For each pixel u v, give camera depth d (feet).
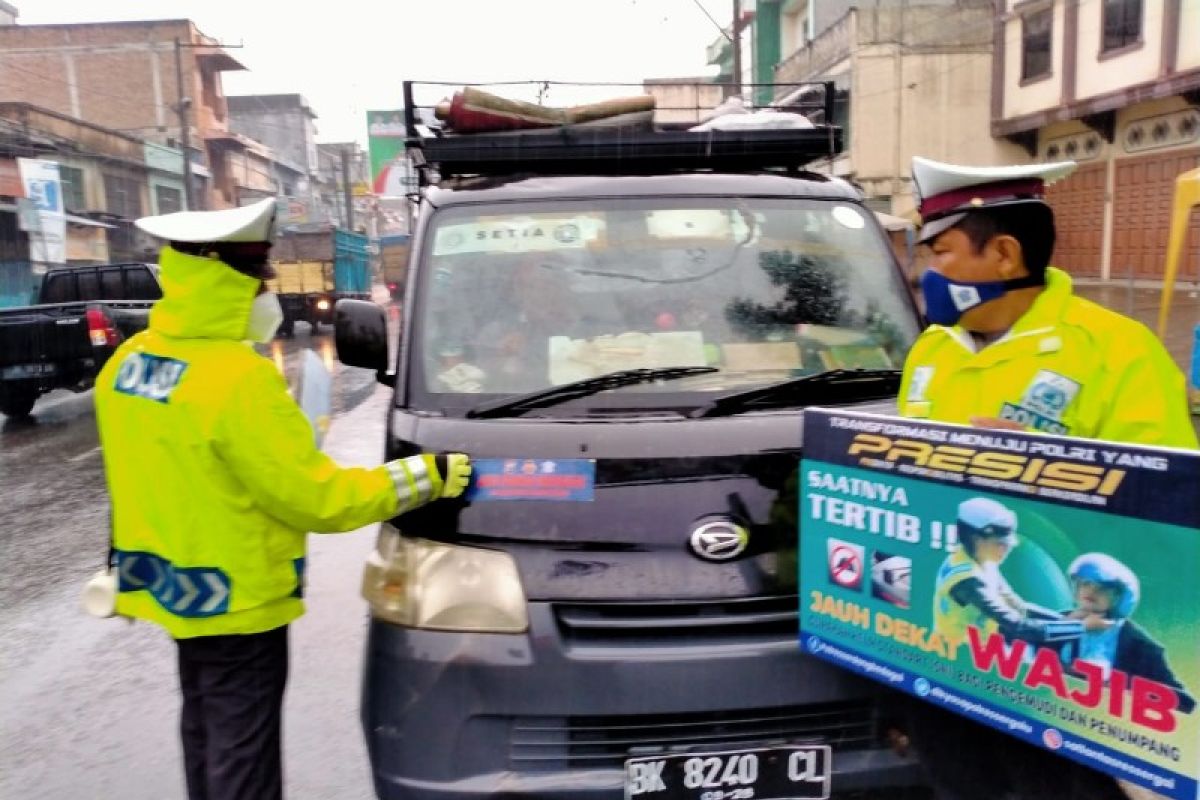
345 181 159.53
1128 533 5.19
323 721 12.07
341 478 7.54
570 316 9.71
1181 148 57.00
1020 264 6.27
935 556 6.08
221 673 7.88
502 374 9.28
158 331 7.66
